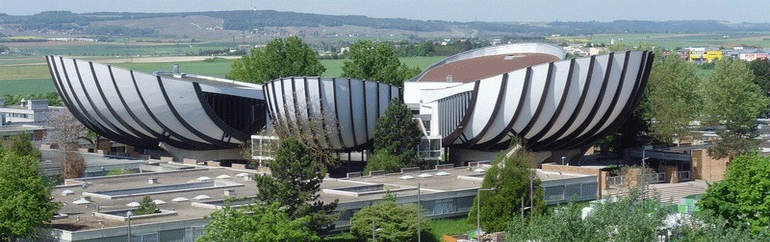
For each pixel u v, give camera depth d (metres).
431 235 133.12
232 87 193.00
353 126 178.25
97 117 195.12
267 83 179.25
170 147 193.62
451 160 188.50
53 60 194.38
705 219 97.19
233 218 104.50
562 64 170.75
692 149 183.38
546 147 182.25
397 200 135.38
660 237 95.38
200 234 119.94
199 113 188.38
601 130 179.62
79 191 145.12
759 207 113.44
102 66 187.75
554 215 95.94
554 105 173.12
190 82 187.25
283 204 119.81
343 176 173.88
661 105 195.62
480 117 178.00
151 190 146.12
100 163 185.75
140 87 186.00
